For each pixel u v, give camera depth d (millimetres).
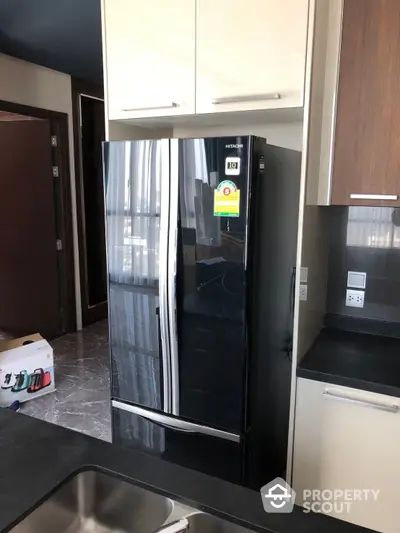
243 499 974
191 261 1774
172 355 1892
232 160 1639
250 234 1666
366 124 1662
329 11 1653
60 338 4457
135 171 1837
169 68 1830
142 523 1022
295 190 2025
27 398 3260
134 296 1938
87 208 4742
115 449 1147
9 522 902
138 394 2020
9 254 4492
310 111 1619
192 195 1730
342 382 1678
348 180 1724
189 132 2338
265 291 1842
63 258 4406
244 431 1825
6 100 3648
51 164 4160
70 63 3789
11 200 4359
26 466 1073
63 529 1021
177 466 1087
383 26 1586
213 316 1775
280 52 1612
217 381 1825
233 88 1715
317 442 1778
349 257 2148
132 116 1960
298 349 1802
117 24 1905
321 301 2145
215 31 1712
